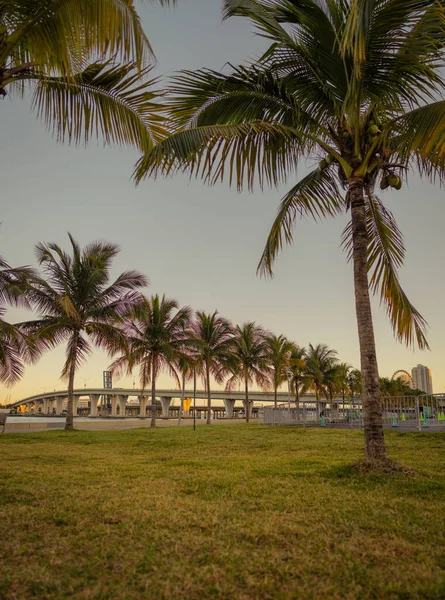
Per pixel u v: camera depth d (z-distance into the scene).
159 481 7.27
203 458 10.59
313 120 8.83
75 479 7.54
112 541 4.15
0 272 19.81
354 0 5.68
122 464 9.62
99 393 103.81
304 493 6.16
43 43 5.64
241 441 15.38
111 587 3.18
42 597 3.06
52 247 25.33
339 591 3.11
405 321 9.85
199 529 4.54
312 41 8.04
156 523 4.71
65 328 25.91
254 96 8.40
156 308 33.19
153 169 7.31
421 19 6.93
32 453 12.10
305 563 3.62
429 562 3.61
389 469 7.32
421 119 7.16
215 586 3.20
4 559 3.76
